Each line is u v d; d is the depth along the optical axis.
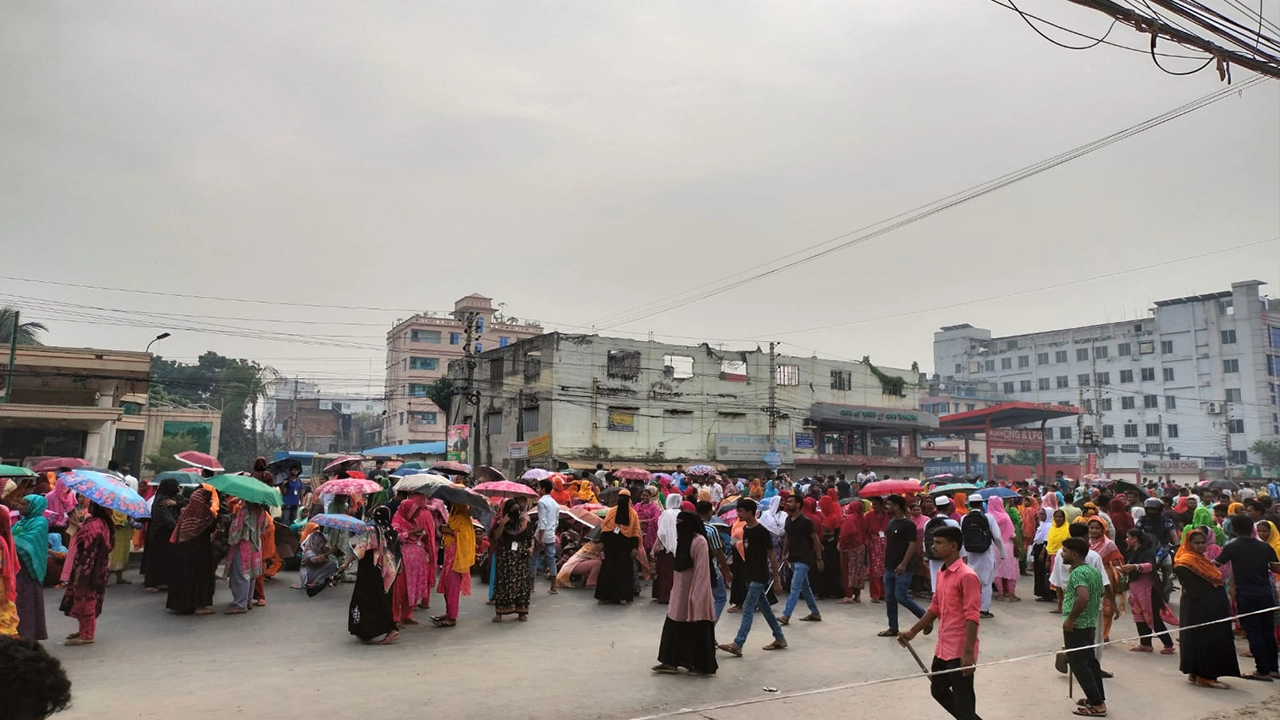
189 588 10.68
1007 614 12.70
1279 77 8.61
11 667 2.18
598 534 13.98
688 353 46.78
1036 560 14.20
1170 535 12.99
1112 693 8.11
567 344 42.91
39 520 8.28
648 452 44.50
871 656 9.30
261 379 72.38
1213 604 8.48
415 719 6.48
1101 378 90.19
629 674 8.17
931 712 7.11
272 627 10.11
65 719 6.24
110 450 37.56
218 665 8.12
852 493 24.62
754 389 48.75
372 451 43.22
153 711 6.50
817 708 7.15
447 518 11.55
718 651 9.37
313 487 20.80
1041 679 8.58
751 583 9.23
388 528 9.73
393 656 8.70
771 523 13.63
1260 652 8.76
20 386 37.47
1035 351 96.25
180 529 10.66
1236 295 81.81
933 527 11.68
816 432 51.16
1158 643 10.21
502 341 84.12
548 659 8.77
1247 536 9.09
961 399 88.94
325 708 6.70
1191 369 83.75
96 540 8.99
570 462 41.41
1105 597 10.44
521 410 44.62
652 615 11.66
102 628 9.77
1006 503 17.78
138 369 38.59
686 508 8.48
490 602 12.16
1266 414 78.62
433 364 81.25
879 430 54.75
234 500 12.05
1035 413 59.94
